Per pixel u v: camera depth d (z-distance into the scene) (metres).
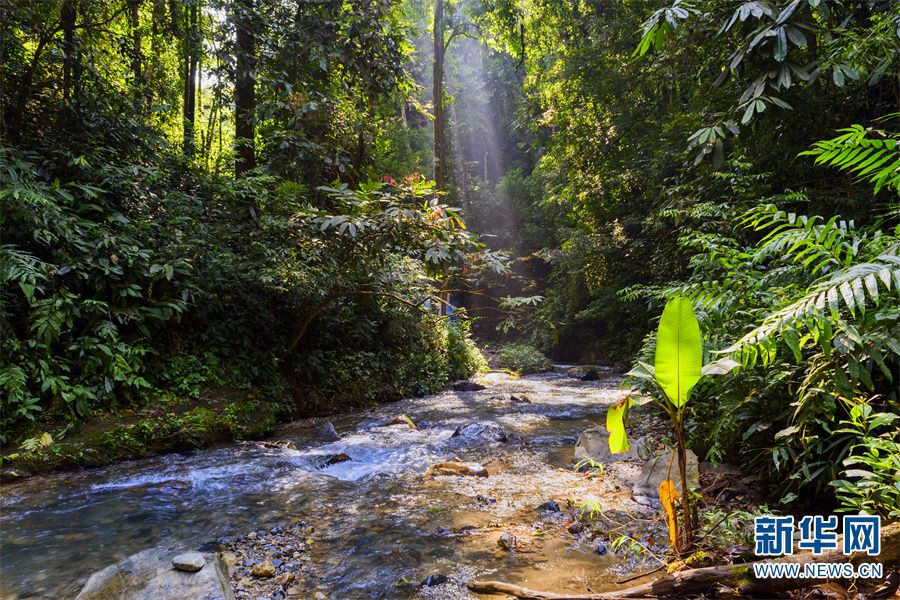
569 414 6.15
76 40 6.19
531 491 3.25
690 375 1.95
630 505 2.88
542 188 18.61
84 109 5.96
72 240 4.65
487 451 4.36
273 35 8.10
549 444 4.59
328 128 7.93
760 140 4.96
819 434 2.50
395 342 8.52
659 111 10.52
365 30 8.19
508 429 5.29
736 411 2.83
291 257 6.09
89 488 3.49
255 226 6.13
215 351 5.66
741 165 4.85
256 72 7.63
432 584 2.07
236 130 8.27
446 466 3.76
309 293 6.25
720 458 3.00
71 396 4.24
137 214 5.60
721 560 1.96
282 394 6.05
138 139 6.41
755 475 2.93
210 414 4.90
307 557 2.37
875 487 1.86
